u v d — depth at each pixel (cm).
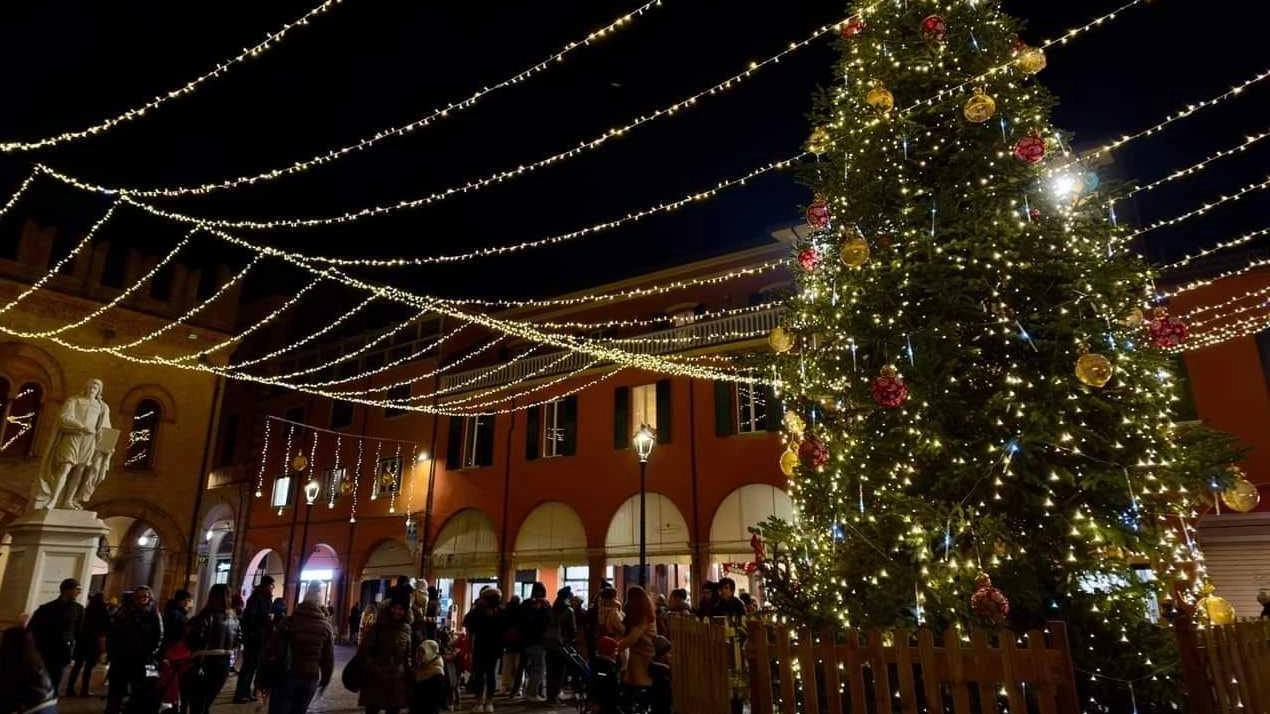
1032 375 706
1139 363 704
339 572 3234
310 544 3409
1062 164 857
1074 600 651
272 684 795
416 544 2994
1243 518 1541
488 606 1252
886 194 824
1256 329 1664
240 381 4147
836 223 876
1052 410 667
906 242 785
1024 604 641
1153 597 723
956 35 859
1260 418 1622
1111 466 667
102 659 1536
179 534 2592
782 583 810
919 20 890
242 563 3659
